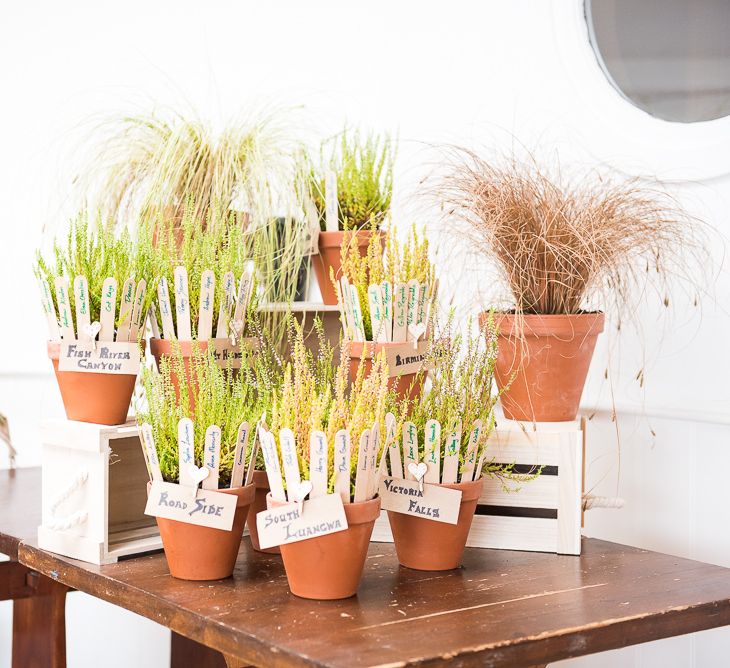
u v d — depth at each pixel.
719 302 1.87
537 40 2.18
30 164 2.83
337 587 1.31
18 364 2.88
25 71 2.85
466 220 1.69
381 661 1.06
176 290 1.54
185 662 2.40
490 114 2.27
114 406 1.54
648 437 1.99
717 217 1.89
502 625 1.20
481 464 1.52
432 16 2.38
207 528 1.39
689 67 1.99
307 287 2.02
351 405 1.38
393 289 1.58
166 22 2.77
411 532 1.48
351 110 2.54
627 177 2.02
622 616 1.24
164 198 1.77
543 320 1.58
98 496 1.51
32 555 1.59
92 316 1.52
